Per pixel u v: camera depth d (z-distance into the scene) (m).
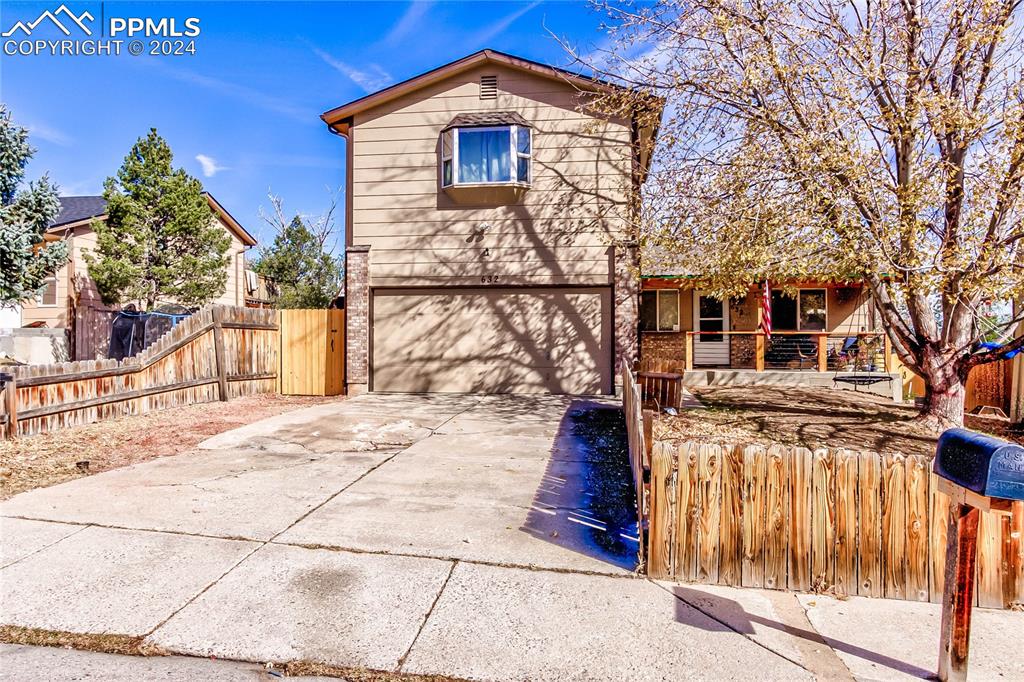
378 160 13.28
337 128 13.77
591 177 12.77
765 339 16.78
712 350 17.53
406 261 13.19
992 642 3.32
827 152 7.26
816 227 7.78
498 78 12.98
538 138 12.92
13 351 16.31
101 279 16.75
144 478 6.13
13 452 6.78
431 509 5.30
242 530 4.68
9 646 3.10
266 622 3.37
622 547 4.52
